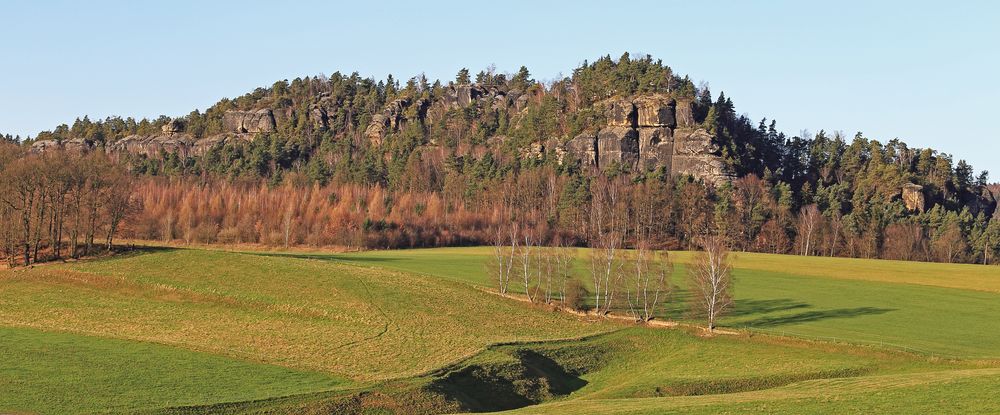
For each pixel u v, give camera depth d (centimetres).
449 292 9850
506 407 5984
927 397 4753
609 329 8431
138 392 5528
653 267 9762
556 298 9850
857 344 7569
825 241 19462
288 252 15338
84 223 11219
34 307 8619
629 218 19512
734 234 18775
